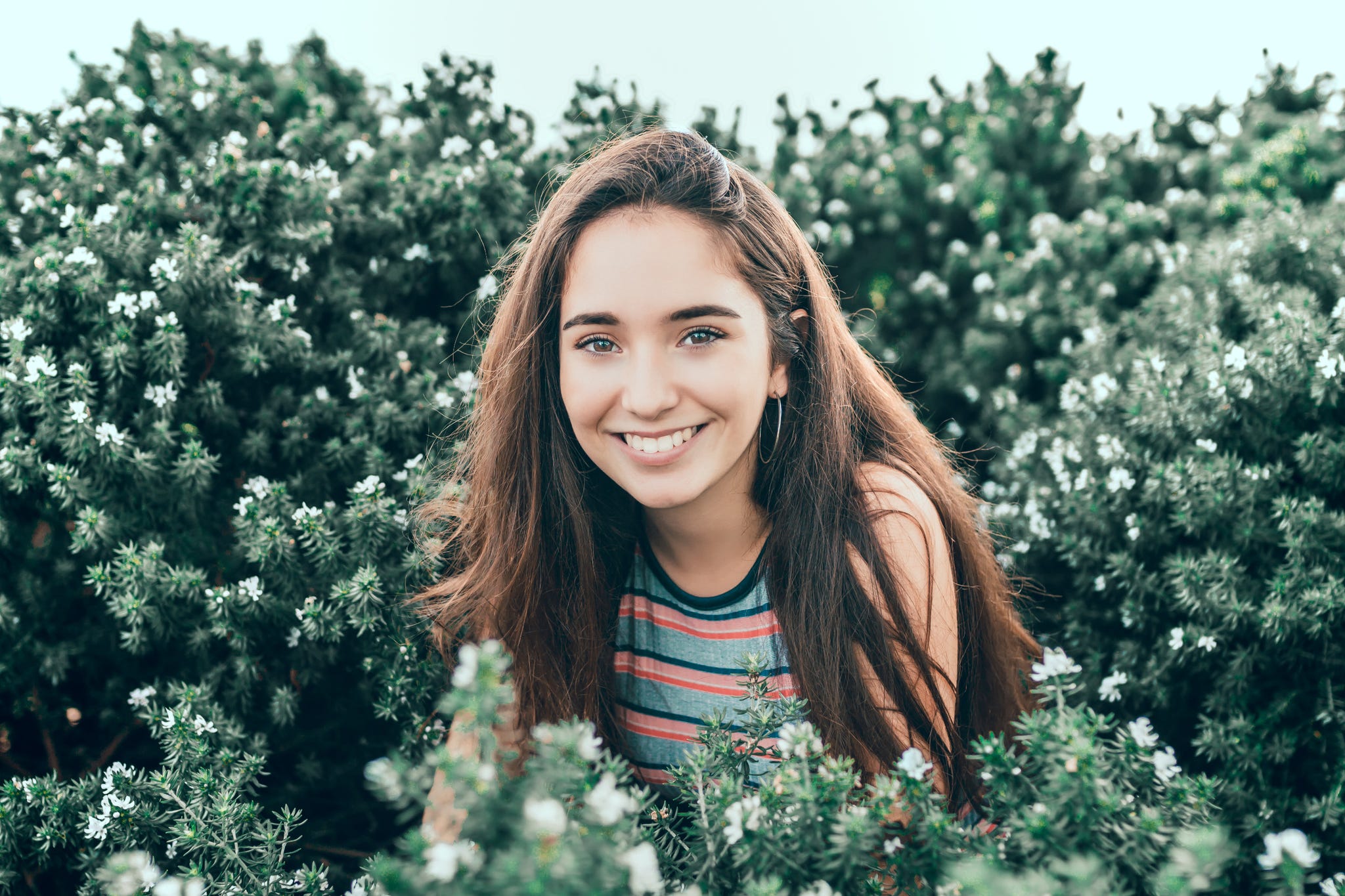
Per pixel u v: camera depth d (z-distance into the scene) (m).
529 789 0.99
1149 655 2.30
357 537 2.11
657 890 1.02
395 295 2.87
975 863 0.93
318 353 2.50
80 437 1.96
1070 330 3.66
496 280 2.88
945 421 4.04
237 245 2.52
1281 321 2.21
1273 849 0.90
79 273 2.13
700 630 1.72
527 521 1.73
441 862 0.88
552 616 1.73
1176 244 3.52
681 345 1.38
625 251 1.36
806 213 4.19
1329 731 1.97
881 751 1.57
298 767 2.15
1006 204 4.30
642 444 1.42
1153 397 2.44
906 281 4.27
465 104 3.76
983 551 1.92
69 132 2.85
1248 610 2.04
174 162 2.82
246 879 1.51
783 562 1.64
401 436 2.41
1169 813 1.10
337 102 3.68
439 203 2.82
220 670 2.01
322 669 2.10
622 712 1.79
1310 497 2.09
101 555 2.04
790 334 1.59
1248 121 4.27
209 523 2.20
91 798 1.77
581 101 3.94
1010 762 1.10
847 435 1.70
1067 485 2.57
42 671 2.05
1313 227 2.75
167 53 3.25
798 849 1.06
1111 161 4.41
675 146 1.47
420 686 2.04
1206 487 2.17
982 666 1.87
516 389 1.69
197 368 2.31
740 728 1.39
